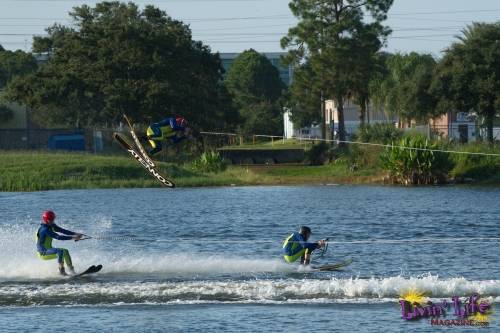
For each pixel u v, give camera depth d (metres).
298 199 182.38
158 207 164.25
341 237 113.50
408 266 86.56
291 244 84.06
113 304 68.25
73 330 61.09
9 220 140.62
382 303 67.62
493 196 181.88
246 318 63.56
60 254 79.88
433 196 184.50
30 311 66.62
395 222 132.25
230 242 107.81
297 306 66.94
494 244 103.12
